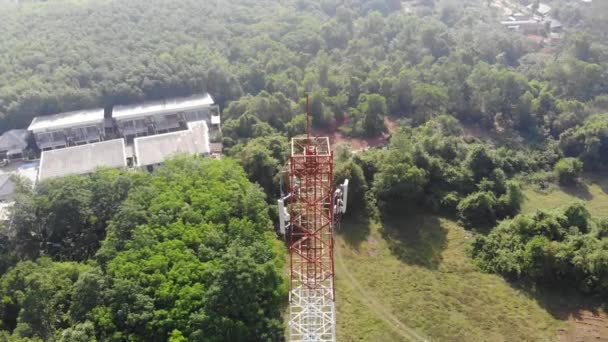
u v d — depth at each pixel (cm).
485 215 7238
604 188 8138
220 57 10800
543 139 9338
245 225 5481
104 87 9575
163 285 4778
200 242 5284
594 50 11062
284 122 9406
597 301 5862
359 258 6731
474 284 6241
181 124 9569
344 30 12950
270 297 5066
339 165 7594
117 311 4609
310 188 4300
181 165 6788
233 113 9456
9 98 9075
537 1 15762
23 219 5797
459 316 5778
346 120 10250
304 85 10300
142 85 9756
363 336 5516
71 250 5912
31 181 6962
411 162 7550
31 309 4603
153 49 10612
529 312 5794
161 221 5519
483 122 10012
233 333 4706
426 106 9888
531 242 6125
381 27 13025
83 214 5916
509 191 7344
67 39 10450
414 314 5816
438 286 6228
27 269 5031
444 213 7544
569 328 5559
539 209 6869
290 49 11906
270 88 10488
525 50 12500
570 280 6062
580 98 10162
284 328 5191
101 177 6412
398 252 6838
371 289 6197
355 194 7488
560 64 10488
